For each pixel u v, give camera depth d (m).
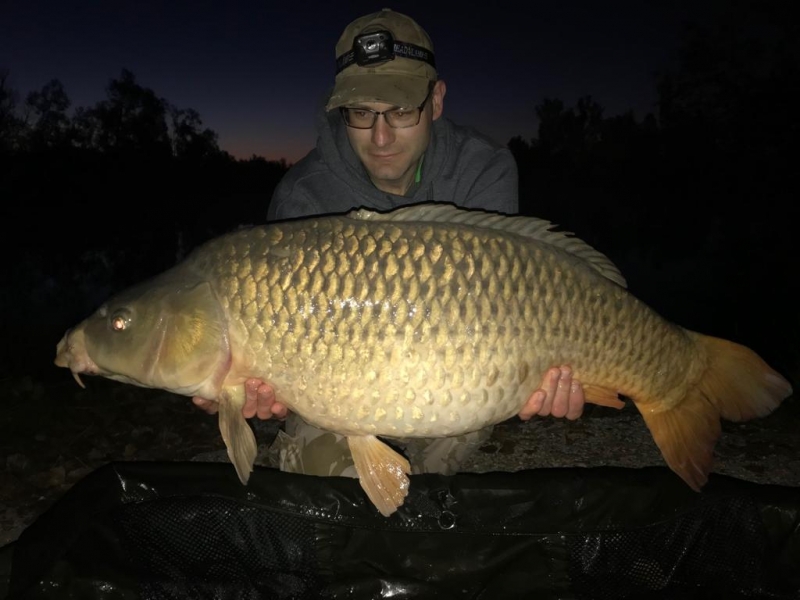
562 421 1.54
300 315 0.73
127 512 0.78
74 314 3.43
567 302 0.76
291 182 1.06
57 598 0.69
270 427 1.58
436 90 1.03
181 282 0.77
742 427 1.49
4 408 1.66
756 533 0.80
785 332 2.32
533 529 0.82
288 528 0.81
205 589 0.76
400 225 0.75
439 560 0.82
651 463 1.31
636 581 0.82
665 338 0.81
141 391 1.84
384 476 0.79
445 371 0.73
